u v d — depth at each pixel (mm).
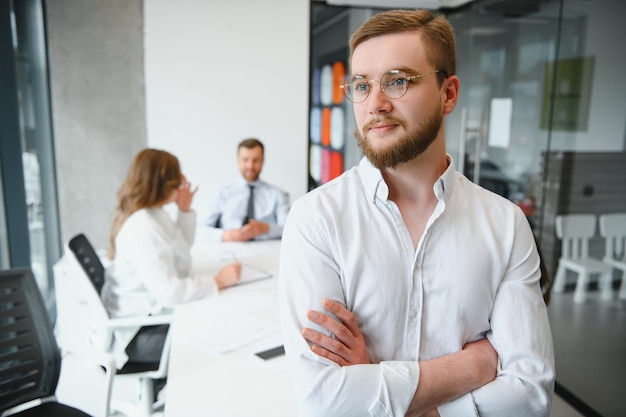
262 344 1476
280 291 888
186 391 1215
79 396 2375
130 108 3521
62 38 3336
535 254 901
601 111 2342
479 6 3393
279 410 1138
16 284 1503
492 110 3326
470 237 860
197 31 3549
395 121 778
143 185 1956
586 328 2455
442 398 809
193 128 3652
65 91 3398
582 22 2447
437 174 866
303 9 3656
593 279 2418
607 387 2275
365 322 858
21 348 1462
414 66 766
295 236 877
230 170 3756
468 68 3549
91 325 1912
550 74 2742
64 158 3455
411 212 870
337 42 4562
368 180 860
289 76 3723
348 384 790
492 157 3350
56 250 3527
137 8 3434
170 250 1891
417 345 853
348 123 4582
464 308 848
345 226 862
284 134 3793
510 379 831
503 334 855
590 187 2414
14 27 2697
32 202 2969
